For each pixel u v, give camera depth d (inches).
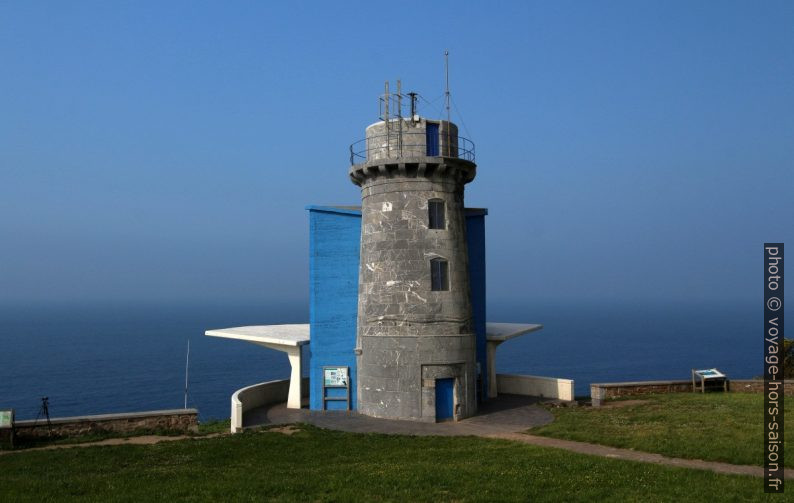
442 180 1253.1
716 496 611.2
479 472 714.8
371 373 1220.5
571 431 978.1
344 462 812.6
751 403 1144.8
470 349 1232.8
